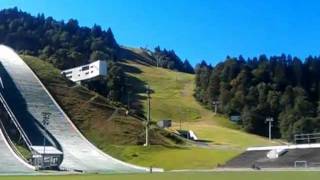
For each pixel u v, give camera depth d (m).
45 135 138.00
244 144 176.38
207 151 129.88
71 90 180.25
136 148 135.88
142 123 165.25
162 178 59.12
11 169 103.94
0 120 140.00
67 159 122.00
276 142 195.25
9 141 128.12
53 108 159.38
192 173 75.44
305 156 90.50
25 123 142.88
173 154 126.50
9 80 174.75
